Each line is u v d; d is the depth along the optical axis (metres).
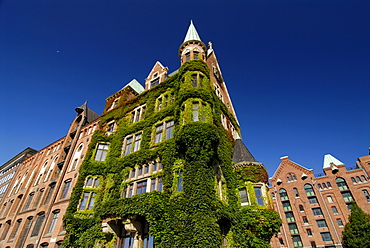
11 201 40.38
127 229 17.81
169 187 18.98
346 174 55.09
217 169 21.19
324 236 48.59
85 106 42.47
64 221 23.81
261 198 21.91
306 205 53.78
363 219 41.53
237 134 33.34
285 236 52.03
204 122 19.95
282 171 61.62
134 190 21.42
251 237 19.19
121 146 27.36
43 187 34.44
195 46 31.19
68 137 39.53
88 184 26.62
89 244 20.70
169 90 28.06
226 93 38.28
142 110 29.97
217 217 15.80
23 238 29.83
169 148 21.36
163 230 16.34
